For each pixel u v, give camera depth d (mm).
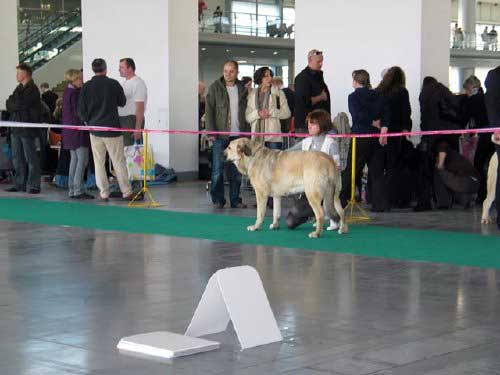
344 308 5609
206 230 9484
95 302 5809
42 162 15648
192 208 11695
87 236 9031
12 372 4203
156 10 16250
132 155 14492
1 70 19266
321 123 9289
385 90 11273
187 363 4363
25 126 12812
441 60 12914
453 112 11484
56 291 6176
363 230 9445
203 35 32375
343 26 13445
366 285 6371
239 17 34031
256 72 11398
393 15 12828
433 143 11531
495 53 38500
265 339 4754
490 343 4727
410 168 11352
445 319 5305
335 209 8984
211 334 4984
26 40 27094
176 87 16359
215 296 4906
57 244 8461
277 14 40906
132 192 12672
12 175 16125
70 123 12891
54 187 15031
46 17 28578
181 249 8133
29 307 5660
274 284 6414
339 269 7043
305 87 11117
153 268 7113
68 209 11594
